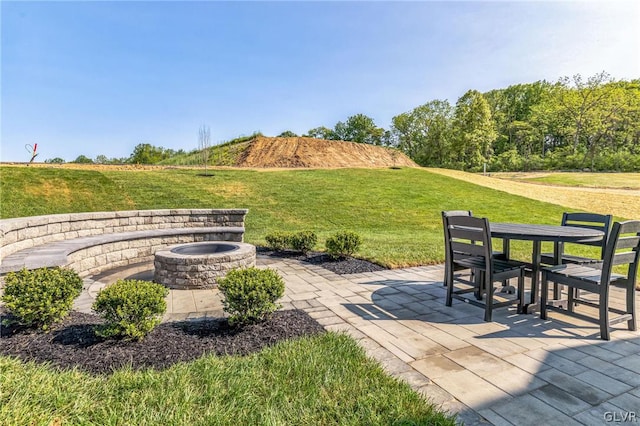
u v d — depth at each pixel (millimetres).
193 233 6332
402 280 4562
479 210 13328
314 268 5262
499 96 47188
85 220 5555
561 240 2883
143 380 1852
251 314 2734
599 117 33250
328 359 2189
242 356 2260
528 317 3186
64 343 2348
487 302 3057
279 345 2408
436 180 18188
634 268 2830
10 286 2422
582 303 2965
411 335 2756
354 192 14305
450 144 38875
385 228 10477
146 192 11180
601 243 3613
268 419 1561
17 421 1432
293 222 10516
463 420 1658
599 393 1906
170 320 3021
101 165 14711
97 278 4645
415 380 2047
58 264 3324
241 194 12547
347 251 5715
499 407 1770
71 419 1513
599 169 33250
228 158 24328
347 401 1741
